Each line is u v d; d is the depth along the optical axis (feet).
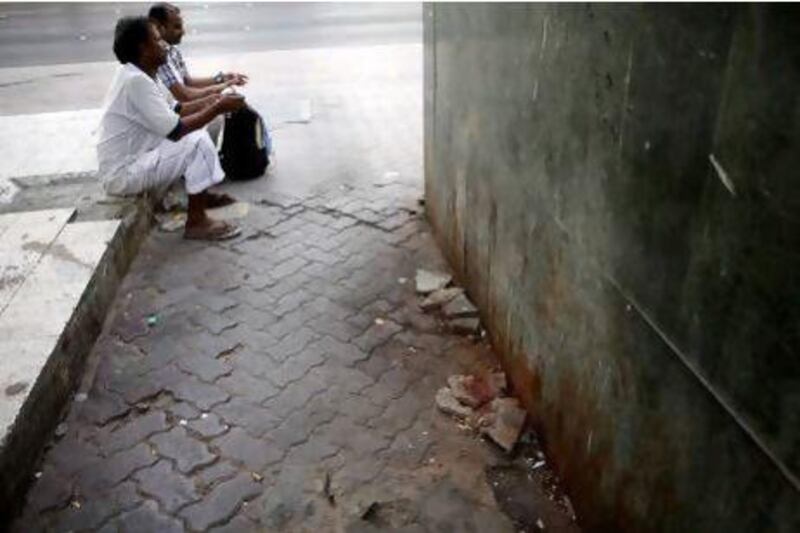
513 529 8.68
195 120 14.87
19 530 8.69
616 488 7.46
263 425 10.37
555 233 8.48
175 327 12.64
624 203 6.58
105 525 8.76
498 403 10.61
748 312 4.87
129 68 14.46
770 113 4.44
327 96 25.67
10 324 10.85
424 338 12.35
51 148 18.39
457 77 12.27
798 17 4.10
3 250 13.08
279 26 39.45
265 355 11.91
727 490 5.35
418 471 9.55
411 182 18.52
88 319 11.93
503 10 9.52
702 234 5.34
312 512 8.93
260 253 15.15
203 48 34.06
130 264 14.61
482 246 11.90
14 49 34.96
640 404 6.70
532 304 9.58
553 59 7.97
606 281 7.15
